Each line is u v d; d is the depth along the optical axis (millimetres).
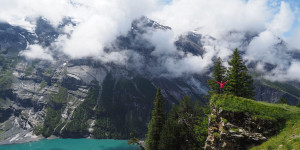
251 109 29297
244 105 30203
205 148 33000
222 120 30422
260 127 27438
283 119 27031
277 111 28094
